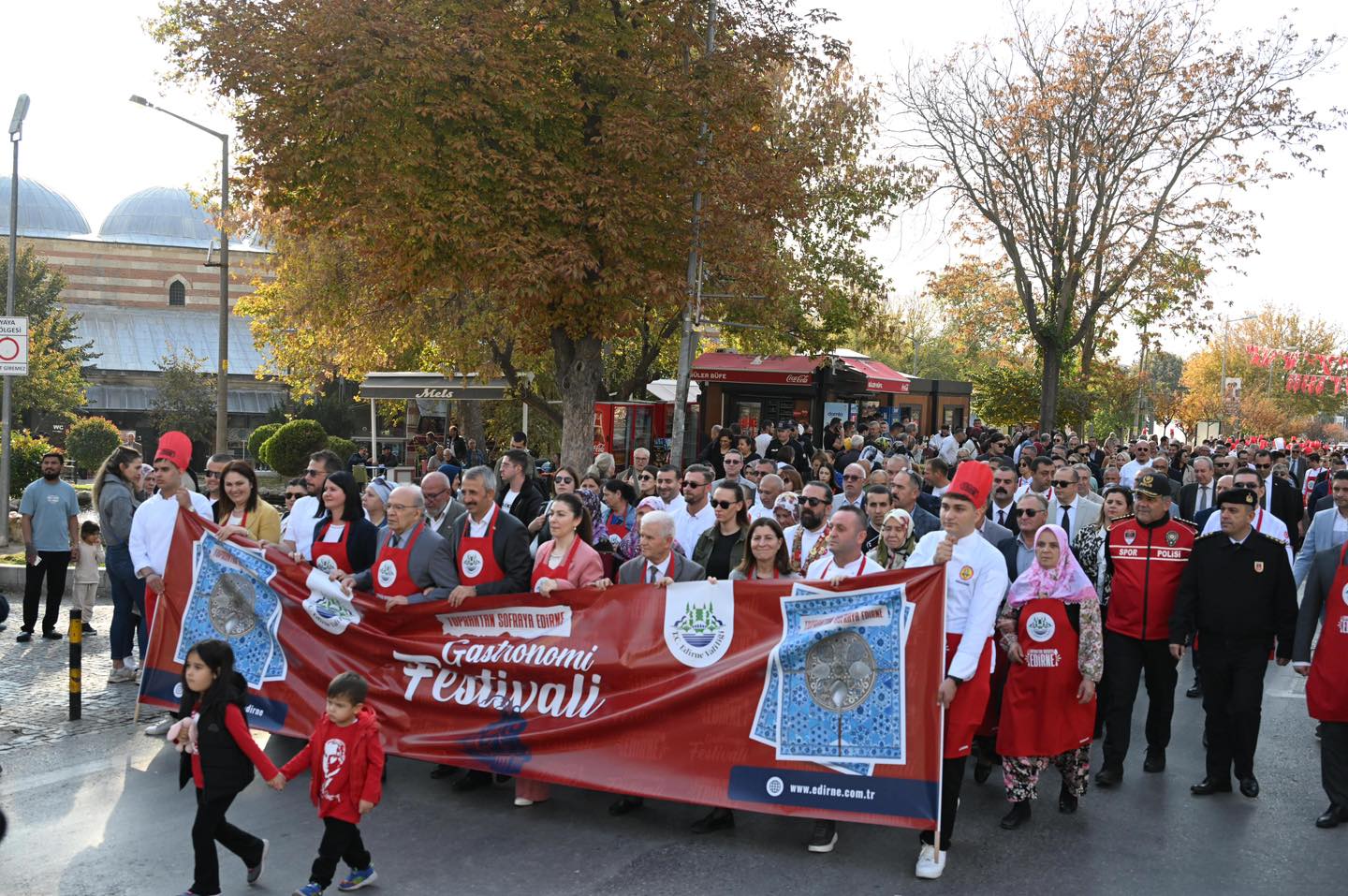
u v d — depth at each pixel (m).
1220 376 74.94
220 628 8.32
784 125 24.89
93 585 12.71
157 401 58.09
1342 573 6.95
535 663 7.24
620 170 16.72
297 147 15.72
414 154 15.49
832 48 18.52
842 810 6.33
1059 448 22.05
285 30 15.72
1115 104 30.12
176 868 6.24
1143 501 7.81
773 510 9.57
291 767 5.82
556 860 6.34
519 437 14.70
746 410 27.56
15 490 21.91
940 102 31.25
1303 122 29.25
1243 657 7.43
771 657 6.60
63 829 6.80
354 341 28.45
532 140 16.03
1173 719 9.66
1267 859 6.42
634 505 11.06
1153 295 31.34
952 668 6.25
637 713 6.89
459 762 7.35
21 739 8.58
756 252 19.08
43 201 77.19
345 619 7.90
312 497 9.40
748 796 6.55
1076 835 6.78
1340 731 6.99
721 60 17.09
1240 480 9.14
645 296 16.69
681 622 6.93
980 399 38.44
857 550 6.84
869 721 6.36
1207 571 7.54
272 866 6.27
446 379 29.77
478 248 15.68
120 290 73.12
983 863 6.33
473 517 7.73
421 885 5.99
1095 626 6.84
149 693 8.48
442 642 7.59
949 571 6.48
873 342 27.66
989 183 31.44
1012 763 6.95
